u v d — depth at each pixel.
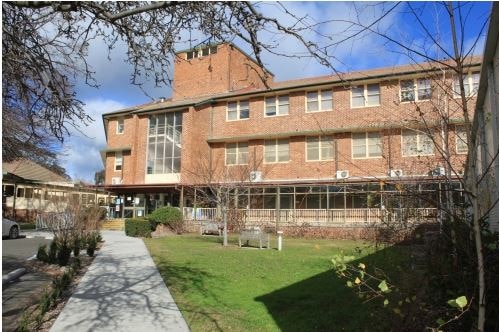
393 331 5.29
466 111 3.11
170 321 7.32
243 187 27.72
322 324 7.12
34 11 5.11
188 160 33.47
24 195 44.84
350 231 24.88
